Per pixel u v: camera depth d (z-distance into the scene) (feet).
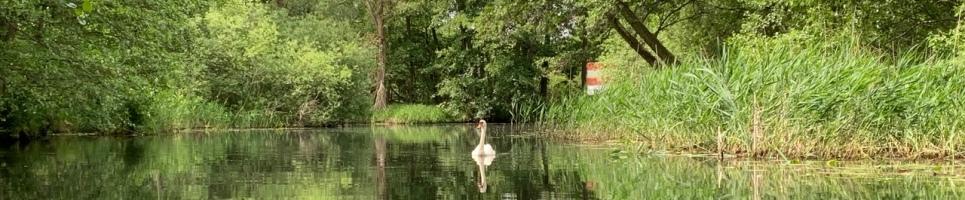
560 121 73.05
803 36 53.31
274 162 43.50
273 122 109.60
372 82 140.87
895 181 30.55
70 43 57.88
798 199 26.30
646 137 50.67
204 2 70.38
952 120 38.70
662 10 81.10
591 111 64.44
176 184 32.68
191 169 39.50
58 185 32.68
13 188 31.68
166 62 66.54
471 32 138.72
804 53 42.93
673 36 89.76
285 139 71.72
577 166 39.93
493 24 86.53
